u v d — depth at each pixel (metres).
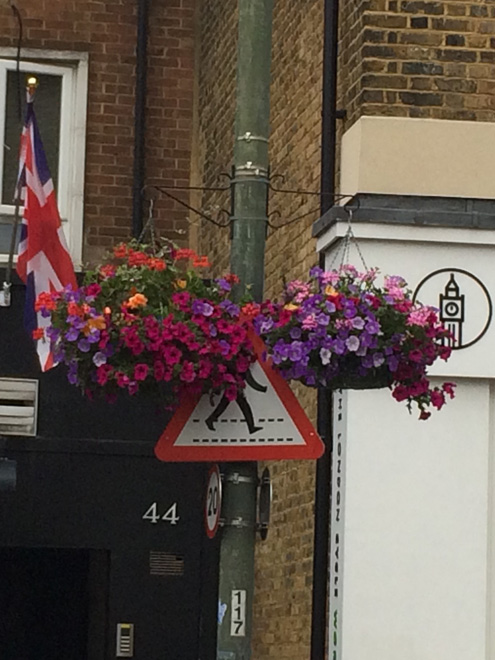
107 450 12.23
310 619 10.45
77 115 14.58
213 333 6.49
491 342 9.66
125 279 6.64
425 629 9.61
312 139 11.20
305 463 10.89
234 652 6.69
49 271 11.38
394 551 9.63
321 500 10.23
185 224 14.71
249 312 6.57
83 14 14.70
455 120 9.83
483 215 9.69
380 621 9.59
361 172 9.73
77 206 14.48
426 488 9.66
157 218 14.67
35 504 12.16
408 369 6.71
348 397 9.70
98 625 13.60
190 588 12.30
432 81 9.84
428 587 9.62
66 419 12.22
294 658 10.90
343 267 6.79
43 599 15.38
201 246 14.60
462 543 9.66
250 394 6.65
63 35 14.65
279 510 11.65
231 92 13.30
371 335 6.55
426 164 9.77
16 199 11.59
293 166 11.80
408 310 6.65
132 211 14.53
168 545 12.31
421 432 9.69
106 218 14.57
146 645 12.24
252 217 6.86
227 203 13.34
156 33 14.90
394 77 9.83
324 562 10.21
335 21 10.52
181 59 14.95
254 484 6.79
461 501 9.68
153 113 14.84
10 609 15.30
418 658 9.59
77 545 12.20
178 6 14.98
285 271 11.88
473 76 9.86
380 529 9.63
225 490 6.77
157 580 12.28
